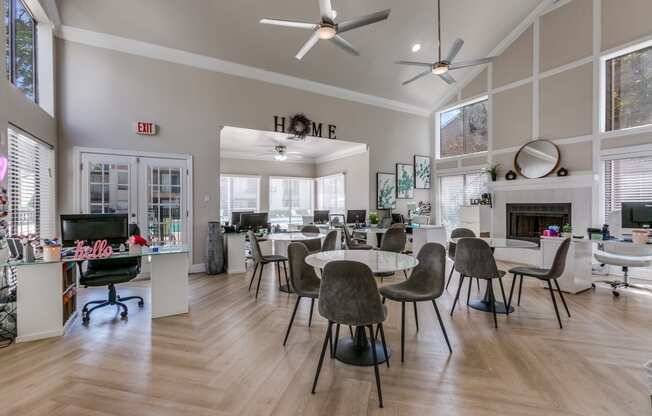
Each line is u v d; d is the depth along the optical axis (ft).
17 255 9.65
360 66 21.02
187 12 15.48
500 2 18.88
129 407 6.07
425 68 22.30
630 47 16.31
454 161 25.72
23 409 6.01
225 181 30.96
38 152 13.04
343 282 6.42
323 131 22.38
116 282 10.91
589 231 14.20
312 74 20.95
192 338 9.25
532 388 6.65
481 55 22.52
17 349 8.51
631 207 13.71
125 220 11.28
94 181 15.64
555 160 19.08
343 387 6.75
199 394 6.49
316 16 16.30
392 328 10.00
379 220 24.52
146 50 16.51
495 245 12.25
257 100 19.75
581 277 13.98
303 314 11.29
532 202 20.18
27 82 13.12
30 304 9.06
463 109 25.30
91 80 15.46
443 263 8.55
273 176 32.89
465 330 9.79
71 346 8.70
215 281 16.12
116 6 14.64
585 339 9.10
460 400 6.26
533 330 9.77
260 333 9.61
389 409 5.99
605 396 6.35
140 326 10.17
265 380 7.00
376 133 25.00
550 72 19.49
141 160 16.61
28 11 13.11
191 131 17.79
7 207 10.01
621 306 12.00
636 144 16.15
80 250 10.07
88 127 15.42
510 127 21.66
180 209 17.61
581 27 18.12
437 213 27.25
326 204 32.65
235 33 17.01
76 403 6.19
